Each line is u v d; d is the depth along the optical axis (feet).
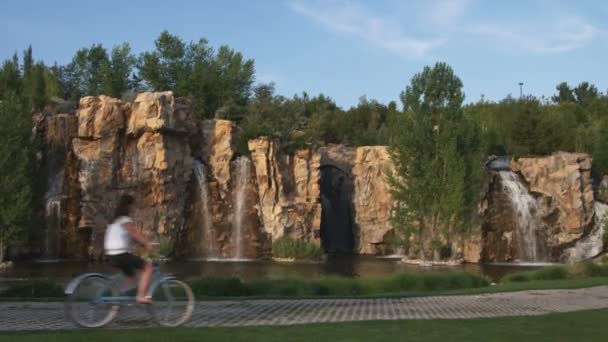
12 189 207.41
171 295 51.70
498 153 328.49
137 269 50.57
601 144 298.35
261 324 52.60
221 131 260.62
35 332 45.91
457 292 93.71
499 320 56.18
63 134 238.07
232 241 254.27
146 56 335.26
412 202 249.96
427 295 88.74
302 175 267.18
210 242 251.80
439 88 258.16
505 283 116.88
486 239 259.39
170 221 240.32
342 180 311.27
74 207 232.94
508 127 340.18
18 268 194.39
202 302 72.38
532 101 393.09
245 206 257.34
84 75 387.14
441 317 61.00
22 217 208.64
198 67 328.90
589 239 267.80
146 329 47.09
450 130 248.52
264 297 82.17
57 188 233.76
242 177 258.98
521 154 312.71
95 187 231.71
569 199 267.18
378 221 288.71
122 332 44.75
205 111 325.83
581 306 74.23
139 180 237.66
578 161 270.05
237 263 229.04
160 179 237.66
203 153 259.39
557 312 66.39
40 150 238.07
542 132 318.45
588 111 452.76
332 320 57.00
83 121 234.58
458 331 48.49
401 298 83.30
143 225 235.40
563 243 264.93
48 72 363.56
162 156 237.45
